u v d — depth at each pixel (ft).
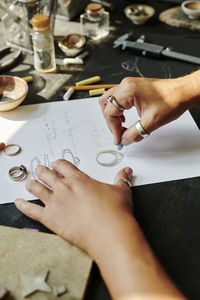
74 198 1.88
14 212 2.00
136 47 3.26
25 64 3.18
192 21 3.64
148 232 1.90
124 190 1.99
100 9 3.36
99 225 1.74
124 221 1.75
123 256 1.62
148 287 1.52
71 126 2.54
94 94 2.83
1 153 2.33
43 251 1.76
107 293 1.66
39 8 3.05
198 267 1.74
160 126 2.28
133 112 2.67
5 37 3.54
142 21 3.67
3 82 2.73
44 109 2.69
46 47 2.94
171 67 3.15
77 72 3.10
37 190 1.98
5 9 3.10
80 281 1.64
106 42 3.47
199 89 2.28
